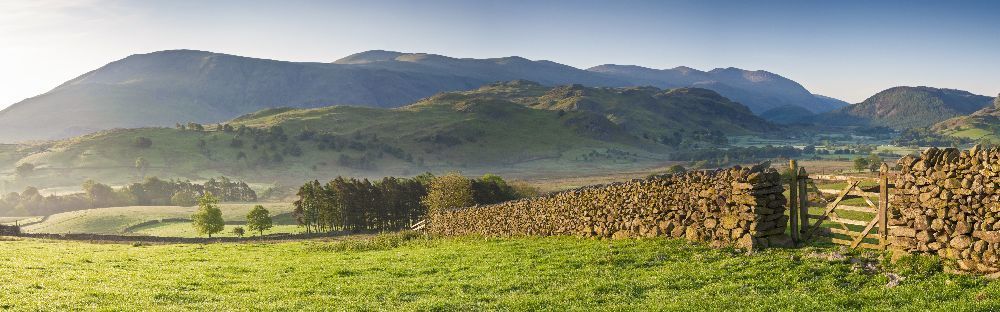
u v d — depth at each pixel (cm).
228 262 3155
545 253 2764
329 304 1867
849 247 2198
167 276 2486
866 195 2152
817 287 1730
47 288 2030
